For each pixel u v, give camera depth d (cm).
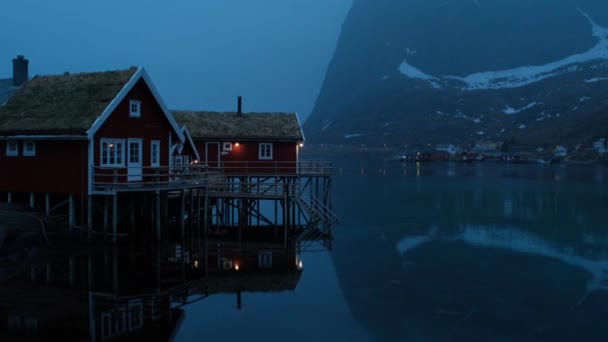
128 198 2855
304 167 4109
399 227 3800
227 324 1700
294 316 1798
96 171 2562
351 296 2044
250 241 3153
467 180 8356
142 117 2833
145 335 1573
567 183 7556
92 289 1997
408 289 2159
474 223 3988
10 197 2772
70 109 2647
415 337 1639
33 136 2573
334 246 3056
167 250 2734
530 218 4247
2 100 3441
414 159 16500
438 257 2781
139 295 1955
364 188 7050
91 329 1599
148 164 2870
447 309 1912
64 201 2609
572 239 3309
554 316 1856
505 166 13088
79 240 2528
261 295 2030
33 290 1959
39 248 2397
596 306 1964
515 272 2462
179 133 3023
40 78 2972
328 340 1593
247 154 4156
